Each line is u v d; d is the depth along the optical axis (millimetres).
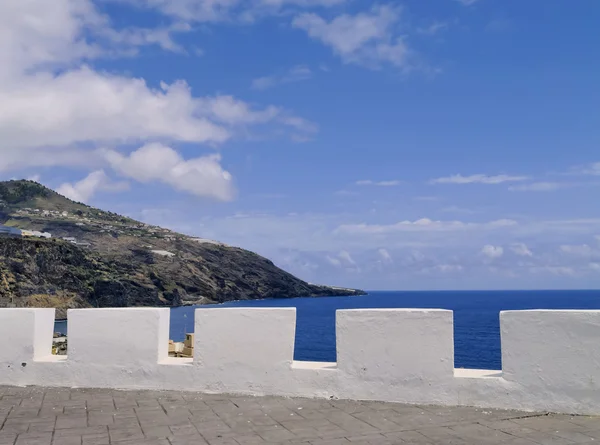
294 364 7930
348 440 5711
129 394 7832
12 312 8508
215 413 6832
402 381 7285
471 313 109188
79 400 7488
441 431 6016
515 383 6898
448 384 7133
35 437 5832
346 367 7496
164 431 6074
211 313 7980
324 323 85188
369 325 7438
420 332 7250
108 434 5949
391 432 5996
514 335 6945
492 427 6152
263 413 6824
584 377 6633
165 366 8086
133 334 8195
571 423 6270
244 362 7836
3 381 8430
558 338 6754
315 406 7137
